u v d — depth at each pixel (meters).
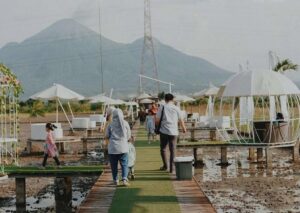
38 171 15.50
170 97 14.53
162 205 10.33
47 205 15.23
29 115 68.75
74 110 79.38
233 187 17.19
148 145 24.27
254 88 21.47
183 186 12.45
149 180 13.40
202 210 9.80
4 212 14.30
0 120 21.27
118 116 12.45
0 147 18.91
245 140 23.52
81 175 15.48
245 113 26.17
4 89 17.03
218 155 26.98
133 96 79.31
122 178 12.62
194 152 23.69
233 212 13.38
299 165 22.19
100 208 10.10
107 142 12.98
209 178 19.34
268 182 18.05
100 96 47.44
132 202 10.64
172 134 14.45
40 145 31.30
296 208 13.70
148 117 25.61
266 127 22.09
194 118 43.41
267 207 13.91
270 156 21.94
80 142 35.81
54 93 29.25
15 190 16.45
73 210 14.67
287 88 21.58
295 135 22.98
